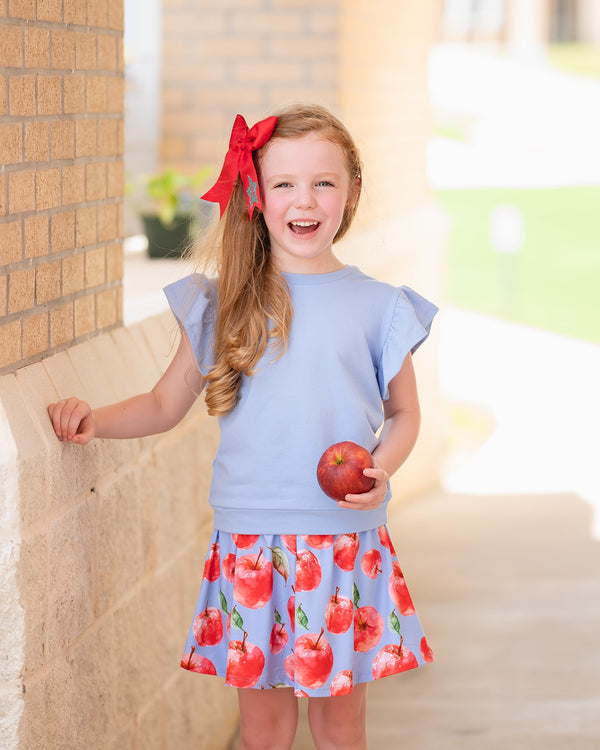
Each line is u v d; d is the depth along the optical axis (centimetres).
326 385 258
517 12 3494
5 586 212
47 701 228
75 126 252
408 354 272
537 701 397
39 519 222
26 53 223
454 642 453
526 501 673
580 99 2906
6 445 211
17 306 225
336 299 263
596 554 568
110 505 263
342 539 258
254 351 257
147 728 292
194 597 337
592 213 2128
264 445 257
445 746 364
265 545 258
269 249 274
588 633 461
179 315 269
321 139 259
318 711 272
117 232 285
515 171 2530
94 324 272
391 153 662
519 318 1348
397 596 265
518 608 491
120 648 271
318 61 565
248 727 274
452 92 2947
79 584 244
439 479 733
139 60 587
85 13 255
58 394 237
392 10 659
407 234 654
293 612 258
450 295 1505
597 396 937
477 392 956
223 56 580
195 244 291
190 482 331
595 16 3819
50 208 240
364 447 259
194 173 595
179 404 269
